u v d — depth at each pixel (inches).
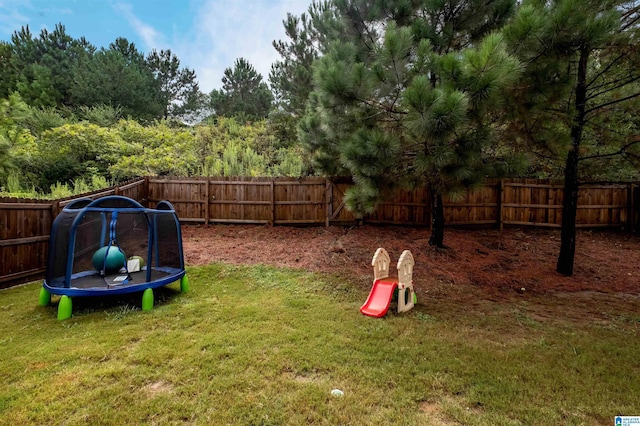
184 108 951.6
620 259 270.4
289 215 346.6
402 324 144.6
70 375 98.0
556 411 85.8
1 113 307.6
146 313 150.7
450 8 213.5
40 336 125.0
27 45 778.2
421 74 176.6
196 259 243.3
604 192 347.9
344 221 342.0
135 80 734.5
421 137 165.5
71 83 700.7
